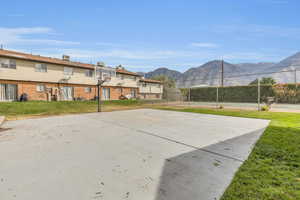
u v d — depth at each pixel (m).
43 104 13.45
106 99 23.44
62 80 18.61
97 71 18.52
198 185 1.97
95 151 3.30
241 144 3.73
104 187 1.94
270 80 30.36
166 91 27.77
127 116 9.27
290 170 2.31
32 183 2.03
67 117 8.87
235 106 16.80
